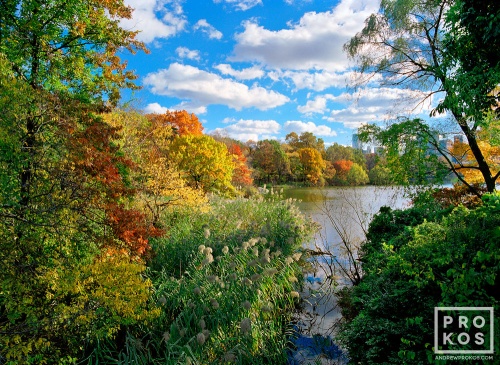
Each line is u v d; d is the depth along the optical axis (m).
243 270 5.84
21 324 3.70
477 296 3.01
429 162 9.16
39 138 4.20
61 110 4.24
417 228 4.62
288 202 11.36
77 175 4.11
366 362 3.45
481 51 5.84
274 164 40.53
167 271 6.63
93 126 4.48
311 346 4.89
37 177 4.08
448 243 3.55
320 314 5.91
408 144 8.81
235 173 28.77
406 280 3.97
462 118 7.96
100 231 4.62
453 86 6.42
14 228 3.96
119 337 4.70
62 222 4.10
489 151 9.23
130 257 4.70
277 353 4.52
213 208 10.52
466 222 3.85
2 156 3.63
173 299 5.09
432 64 9.29
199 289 4.90
